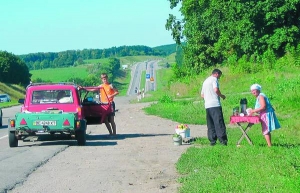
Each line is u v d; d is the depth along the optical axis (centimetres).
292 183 978
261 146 1493
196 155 1393
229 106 3119
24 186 1108
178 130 1773
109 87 2070
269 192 946
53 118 1730
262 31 5469
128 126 2588
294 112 2631
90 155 1544
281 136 1791
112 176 1211
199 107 3256
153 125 2595
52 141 1944
